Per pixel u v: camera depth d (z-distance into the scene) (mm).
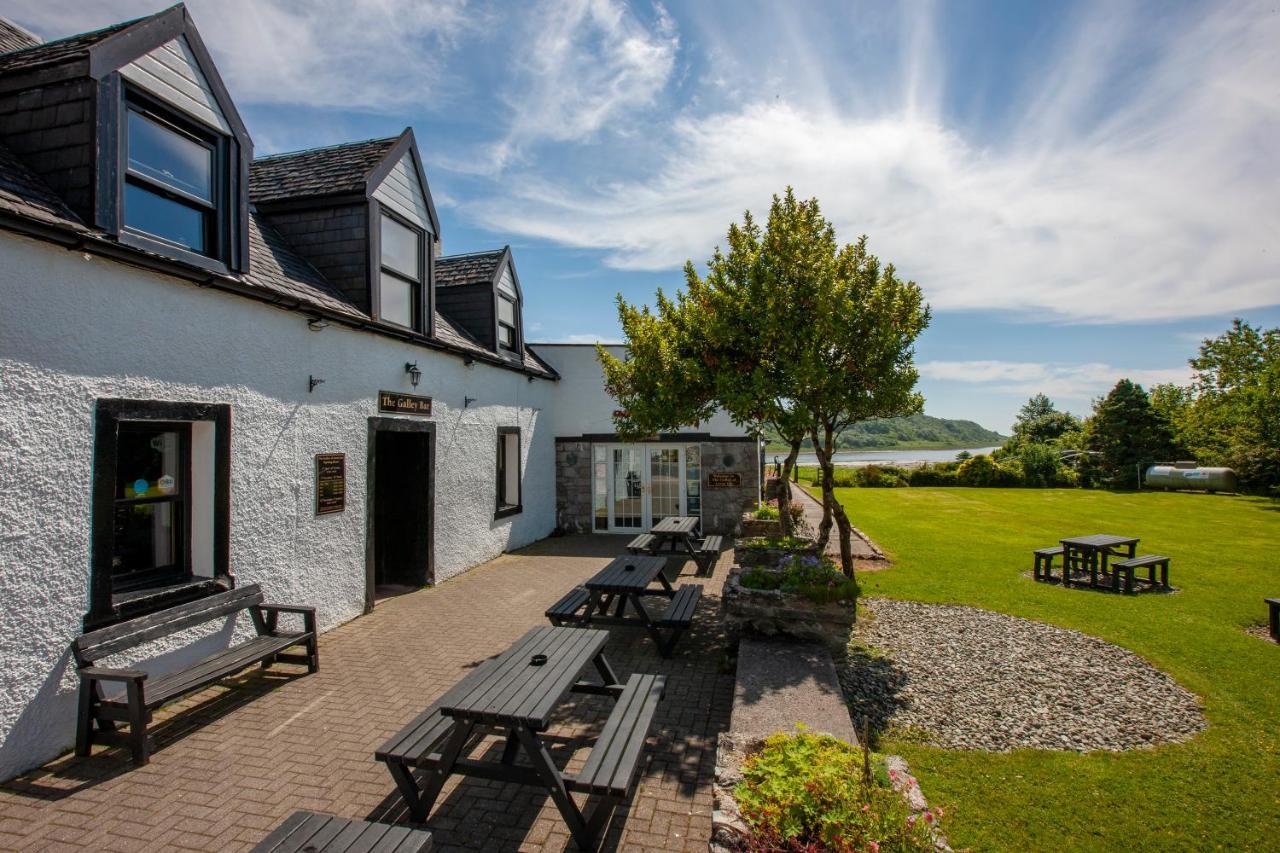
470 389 10742
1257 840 3525
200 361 5477
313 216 8195
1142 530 16734
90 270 4527
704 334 7812
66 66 4629
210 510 5598
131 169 5062
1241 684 5891
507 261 12594
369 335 7977
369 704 5129
